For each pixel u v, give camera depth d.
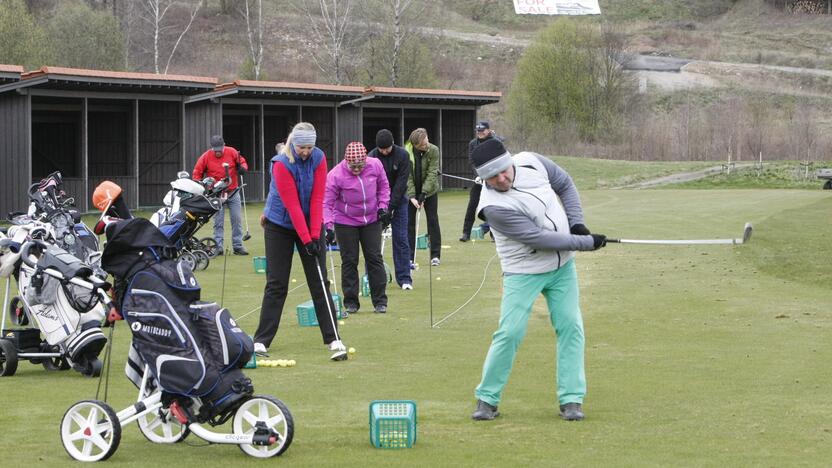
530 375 8.03
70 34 52.72
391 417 5.99
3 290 12.88
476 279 14.21
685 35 78.44
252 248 18.88
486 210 6.59
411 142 14.98
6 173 25.16
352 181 11.19
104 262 5.95
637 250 17.25
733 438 6.06
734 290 12.71
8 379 8.23
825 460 5.57
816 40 78.31
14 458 5.84
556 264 6.61
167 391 5.87
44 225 8.48
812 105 59.81
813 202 25.48
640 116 57.81
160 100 29.00
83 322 8.21
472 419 6.66
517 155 6.78
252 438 5.80
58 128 32.12
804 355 8.66
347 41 62.25
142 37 60.00
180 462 5.75
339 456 5.80
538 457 5.71
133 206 28.69
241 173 17.61
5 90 24.66
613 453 5.77
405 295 12.75
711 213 23.67
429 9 77.00
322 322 8.83
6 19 48.12
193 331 5.84
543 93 57.84
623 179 39.03
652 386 7.55
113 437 5.79
